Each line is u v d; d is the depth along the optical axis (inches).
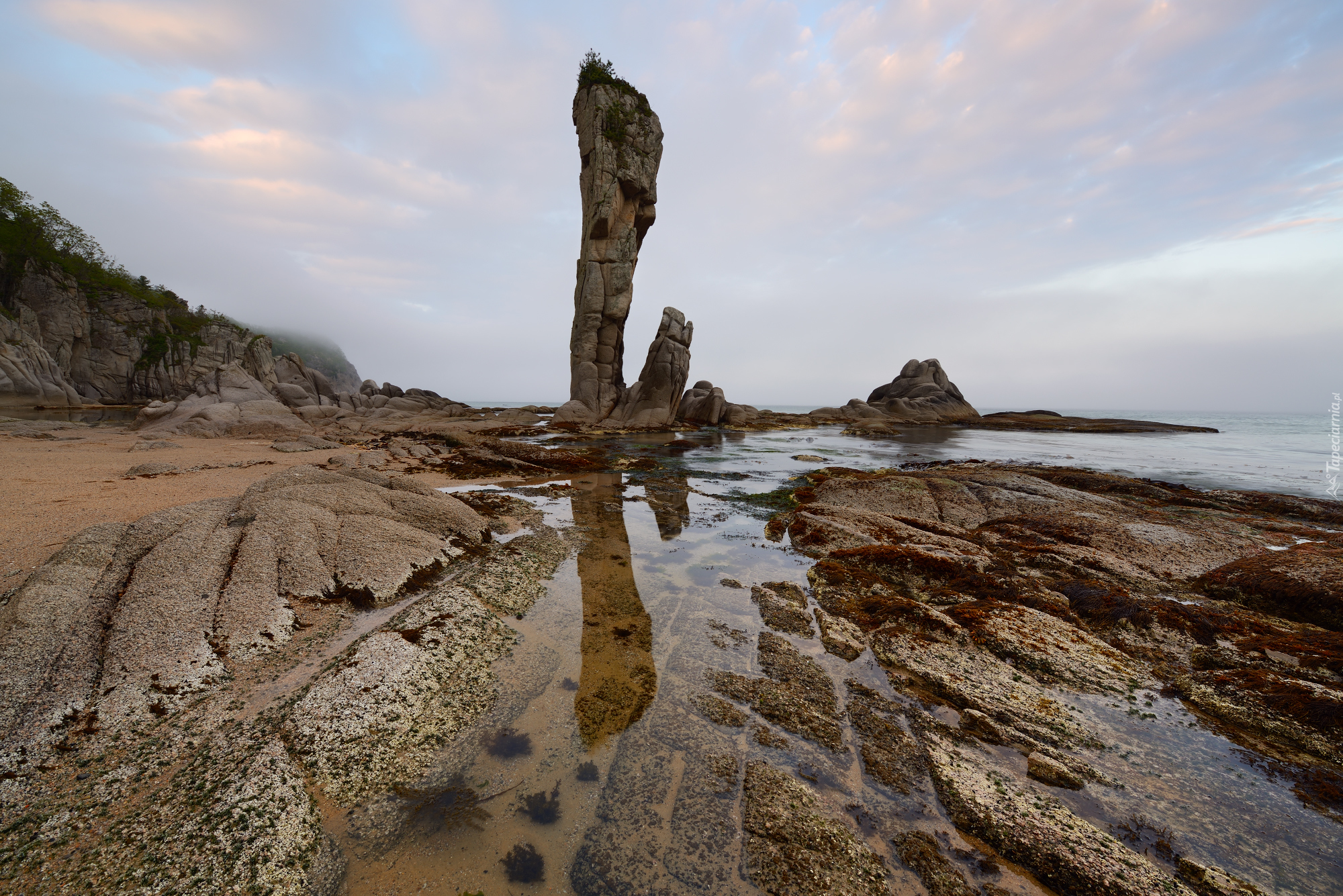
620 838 143.6
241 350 3221.0
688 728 191.2
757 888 130.4
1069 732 193.0
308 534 309.7
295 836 136.7
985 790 161.6
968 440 1480.1
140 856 129.3
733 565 376.2
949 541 406.3
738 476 769.6
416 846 138.4
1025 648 245.9
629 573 355.3
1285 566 315.9
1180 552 371.9
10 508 377.7
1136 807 157.2
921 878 134.0
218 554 273.1
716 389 1883.6
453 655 227.5
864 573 349.4
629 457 939.3
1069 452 1154.0
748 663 239.1
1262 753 182.9
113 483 486.6
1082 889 130.3
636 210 1781.5
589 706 203.0
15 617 199.9
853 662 243.1
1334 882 132.8
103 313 2630.4
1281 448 1254.9
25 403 1700.3
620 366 1856.5
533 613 286.7
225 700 191.6
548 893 128.0
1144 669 237.6
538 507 540.7
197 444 860.6
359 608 269.4
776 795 158.7
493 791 157.9
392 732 177.0
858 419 2178.9
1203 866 135.8
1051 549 378.9
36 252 2444.6
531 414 1822.1
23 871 125.2
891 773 169.3
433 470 764.0
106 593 233.8
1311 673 225.9
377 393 2176.4
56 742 163.3
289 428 1070.4
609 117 1653.5
